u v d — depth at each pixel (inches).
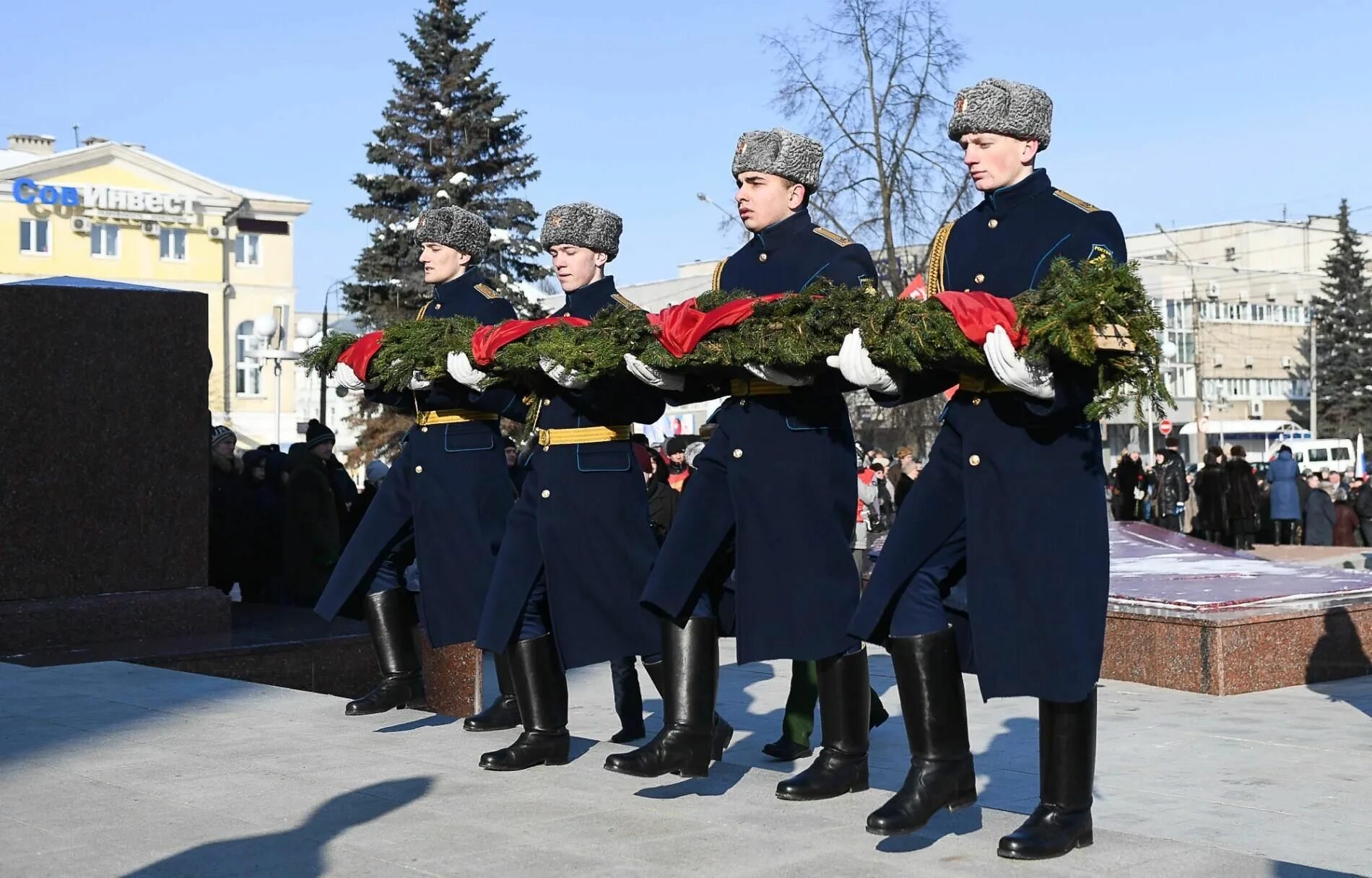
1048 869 154.3
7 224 1865.2
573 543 214.7
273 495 526.6
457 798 193.8
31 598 352.8
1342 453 2017.7
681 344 189.2
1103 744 315.6
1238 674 382.9
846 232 1322.6
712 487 195.9
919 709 164.7
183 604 367.9
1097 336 150.4
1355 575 447.8
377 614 259.3
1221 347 2856.8
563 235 234.7
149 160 1953.7
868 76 1299.2
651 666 221.0
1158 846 162.2
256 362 2018.9
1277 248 3142.2
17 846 170.7
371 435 1592.0
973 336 155.4
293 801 192.4
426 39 1483.8
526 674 215.6
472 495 247.9
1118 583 430.9
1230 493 873.5
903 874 154.6
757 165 203.5
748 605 191.6
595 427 217.9
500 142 1492.4
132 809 188.4
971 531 163.5
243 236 2020.2
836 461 194.4
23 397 354.3
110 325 366.6
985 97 171.0
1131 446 991.0
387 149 1461.6
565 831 175.3
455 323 236.2
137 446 368.8
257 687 290.8
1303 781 277.9
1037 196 170.6
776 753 266.7
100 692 284.0
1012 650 160.6
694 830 174.7
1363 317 2549.2
